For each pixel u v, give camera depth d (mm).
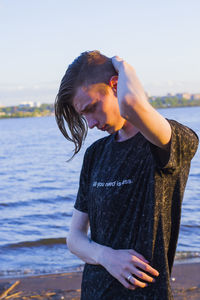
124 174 1642
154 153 1448
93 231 1802
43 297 4625
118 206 1634
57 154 32062
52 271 5836
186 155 1494
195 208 10227
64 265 6168
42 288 4945
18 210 11773
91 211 1804
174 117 99625
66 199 13477
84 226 1908
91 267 1745
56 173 21172
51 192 15070
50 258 6621
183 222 8680
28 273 5770
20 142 49375
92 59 1632
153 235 1534
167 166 1439
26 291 4848
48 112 182000
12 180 19094
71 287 4961
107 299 1637
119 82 1412
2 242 7871
